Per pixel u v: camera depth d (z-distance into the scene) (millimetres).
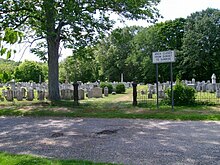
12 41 3029
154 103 16234
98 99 22062
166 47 63781
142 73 62938
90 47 20531
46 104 16891
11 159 5914
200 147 6824
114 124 10555
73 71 58625
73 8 15461
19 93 21844
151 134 8531
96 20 17641
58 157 6316
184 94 15297
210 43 55375
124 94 27875
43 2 14922
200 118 11117
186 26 60156
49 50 18453
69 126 10461
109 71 64750
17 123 11602
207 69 56469
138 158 6023
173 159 5887
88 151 6762
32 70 54000
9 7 15016
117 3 17141
